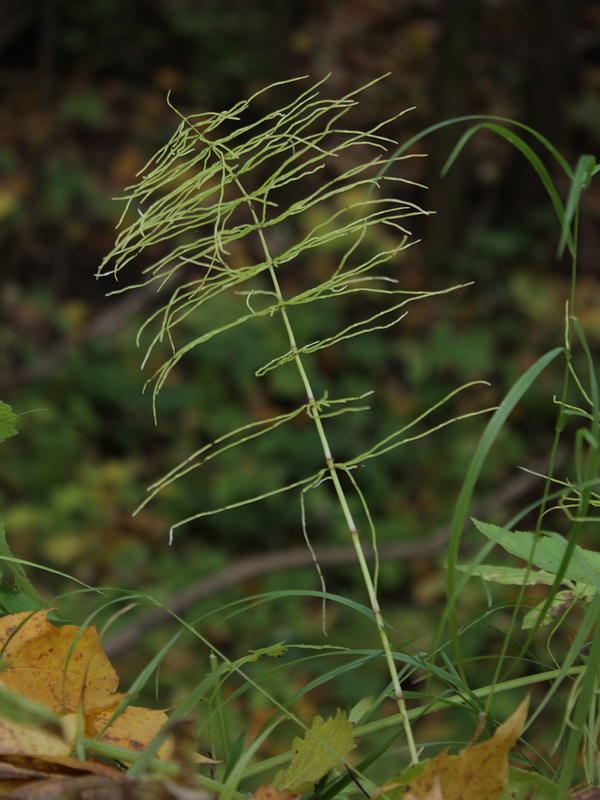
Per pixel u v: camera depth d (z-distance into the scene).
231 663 0.75
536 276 8.59
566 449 7.32
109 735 0.79
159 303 8.12
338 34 10.21
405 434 7.63
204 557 6.80
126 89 9.45
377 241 8.46
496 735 0.67
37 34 9.58
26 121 8.99
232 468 7.30
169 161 0.83
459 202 8.73
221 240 0.81
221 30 9.81
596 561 0.86
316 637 6.08
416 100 9.64
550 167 9.08
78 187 8.66
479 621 0.82
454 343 8.09
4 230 8.35
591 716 0.79
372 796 0.69
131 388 7.59
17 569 0.89
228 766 0.74
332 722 0.75
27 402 7.40
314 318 8.04
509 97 9.70
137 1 9.79
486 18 10.35
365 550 5.96
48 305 8.00
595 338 8.12
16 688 0.80
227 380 7.80
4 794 0.63
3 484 6.99
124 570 6.67
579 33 10.21
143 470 7.35
